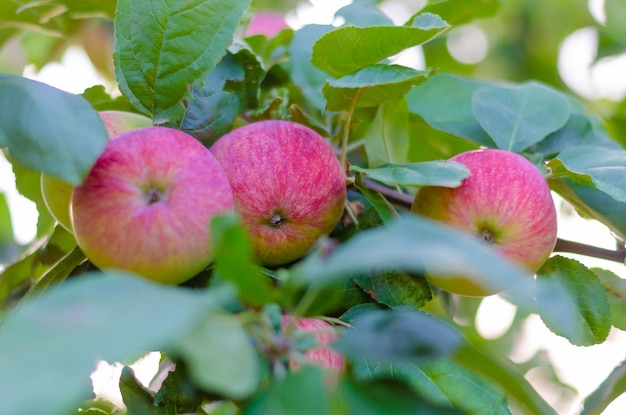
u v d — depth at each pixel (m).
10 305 0.60
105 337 0.35
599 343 0.57
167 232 0.47
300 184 0.53
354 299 0.54
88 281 0.38
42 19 0.66
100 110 0.61
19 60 0.81
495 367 0.45
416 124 0.69
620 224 0.60
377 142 0.60
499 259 0.39
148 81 0.53
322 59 0.56
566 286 0.57
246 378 0.37
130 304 0.36
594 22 0.96
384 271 0.54
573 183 0.60
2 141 0.47
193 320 0.36
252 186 0.52
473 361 0.46
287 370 0.44
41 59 0.81
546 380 0.87
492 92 0.65
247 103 0.61
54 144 0.46
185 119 0.56
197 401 0.48
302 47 0.67
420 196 0.56
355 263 0.39
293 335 0.44
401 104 0.61
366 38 0.54
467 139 0.66
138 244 0.47
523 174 0.55
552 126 0.63
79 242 0.48
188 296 0.38
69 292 0.37
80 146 0.46
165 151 0.49
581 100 0.94
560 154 0.61
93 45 0.81
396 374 0.50
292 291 0.41
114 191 0.47
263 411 0.39
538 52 1.05
